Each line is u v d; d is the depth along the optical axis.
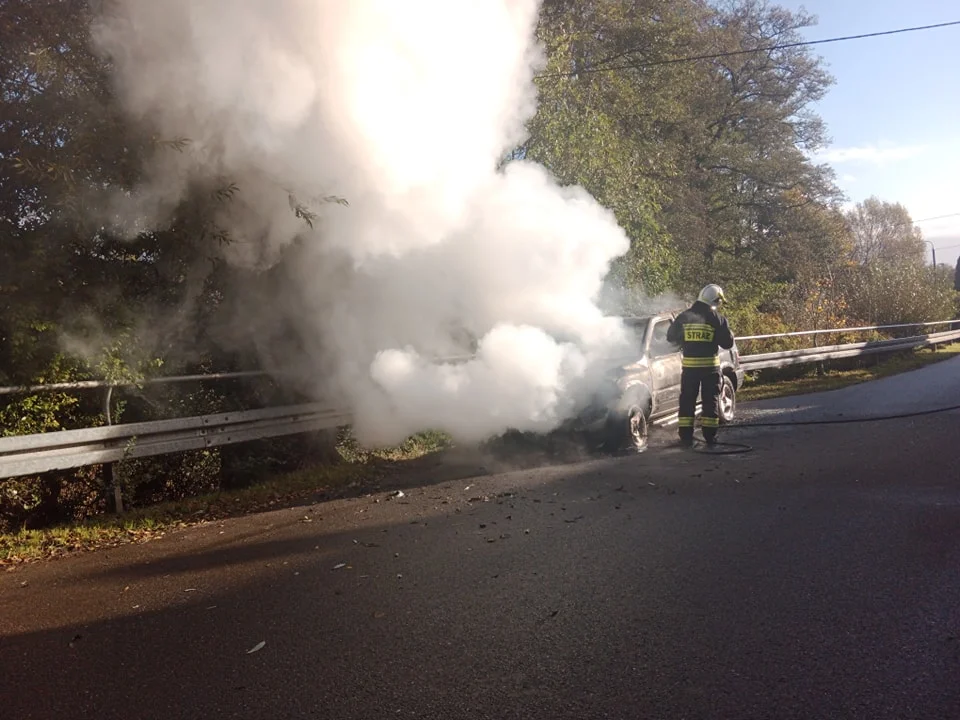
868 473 7.95
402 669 4.04
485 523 6.87
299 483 9.17
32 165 6.89
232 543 6.87
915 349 25.67
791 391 16.17
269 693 3.86
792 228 38.28
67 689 4.03
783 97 39.62
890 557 5.34
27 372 7.51
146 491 8.96
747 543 5.81
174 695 3.89
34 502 7.88
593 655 4.08
